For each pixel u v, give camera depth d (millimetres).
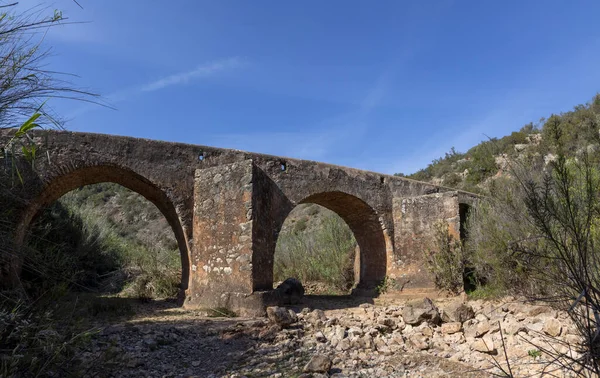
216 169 9398
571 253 2898
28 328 4188
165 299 10805
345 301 11352
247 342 6223
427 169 33406
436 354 5551
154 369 5109
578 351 2885
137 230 30219
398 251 12047
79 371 4449
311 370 4832
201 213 9484
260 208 9133
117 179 9516
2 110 3643
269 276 9367
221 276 8891
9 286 5566
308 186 10938
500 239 8258
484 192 10656
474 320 6695
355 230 13133
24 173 7684
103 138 8789
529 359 4734
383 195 12445
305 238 17797
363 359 5402
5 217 5078
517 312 6586
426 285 11289
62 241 13039
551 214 2965
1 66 3596
